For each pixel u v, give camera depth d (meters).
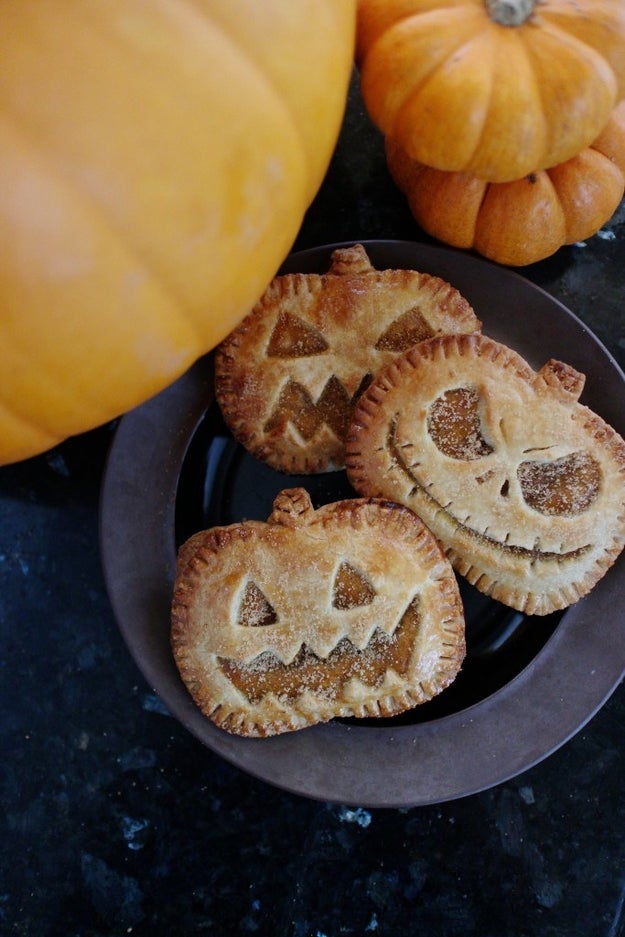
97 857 0.54
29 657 0.55
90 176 0.39
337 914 0.54
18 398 0.43
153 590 0.51
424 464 0.49
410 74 0.46
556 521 0.49
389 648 0.49
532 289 0.52
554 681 0.51
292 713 0.49
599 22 0.45
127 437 0.51
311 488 0.53
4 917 0.54
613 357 0.55
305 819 0.55
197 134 0.39
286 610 0.48
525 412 0.48
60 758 0.55
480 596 0.53
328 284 0.51
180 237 0.40
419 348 0.49
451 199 0.50
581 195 0.50
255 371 0.51
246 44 0.40
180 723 0.53
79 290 0.40
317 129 0.42
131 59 0.38
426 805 0.53
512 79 0.45
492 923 0.54
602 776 0.54
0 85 0.38
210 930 0.54
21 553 0.55
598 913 0.54
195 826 0.55
